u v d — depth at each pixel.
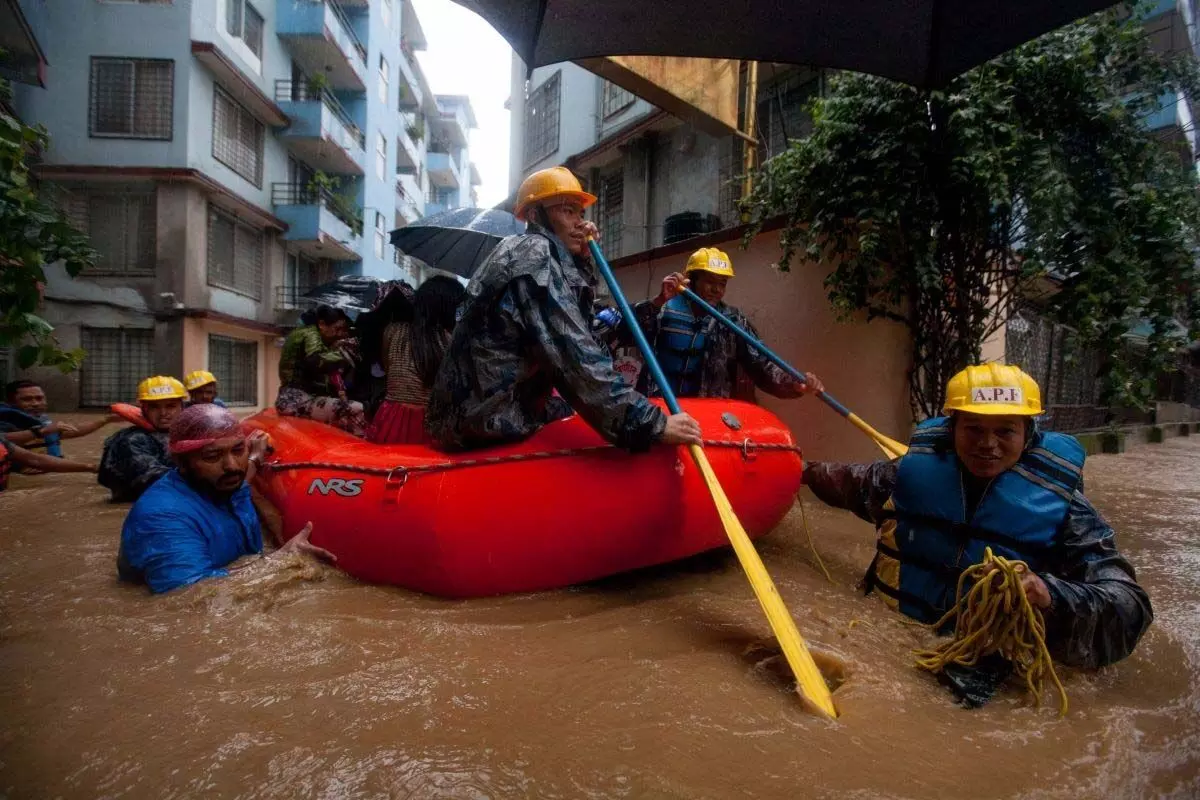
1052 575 1.98
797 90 8.71
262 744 1.42
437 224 4.64
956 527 2.16
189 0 14.70
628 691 1.72
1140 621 1.85
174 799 1.24
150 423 4.25
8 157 3.73
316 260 21.69
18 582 2.44
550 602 2.43
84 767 1.33
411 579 2.41
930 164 4.16
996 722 1.68
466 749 1.42
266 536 2.94
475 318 2.43
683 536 2.56
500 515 2.32
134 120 14.65
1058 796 1.36
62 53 14.49
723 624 2.26
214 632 1.98
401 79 28.66
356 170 22.20
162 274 14.75
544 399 2.63
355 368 4.50
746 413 2.99
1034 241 4.03
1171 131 4.57
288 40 19.00
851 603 2.48
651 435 2.26
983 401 1.93
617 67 5.73
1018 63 3.97
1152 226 4.03
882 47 3.55
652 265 6.76
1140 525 4.13
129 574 2.42
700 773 1.38
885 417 4.54
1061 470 2.03
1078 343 4.15
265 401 18.45
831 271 4.79
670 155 10.63
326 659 1.83
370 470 2.54
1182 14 7.14
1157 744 1.61
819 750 1.49
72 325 14.58
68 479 5.14
